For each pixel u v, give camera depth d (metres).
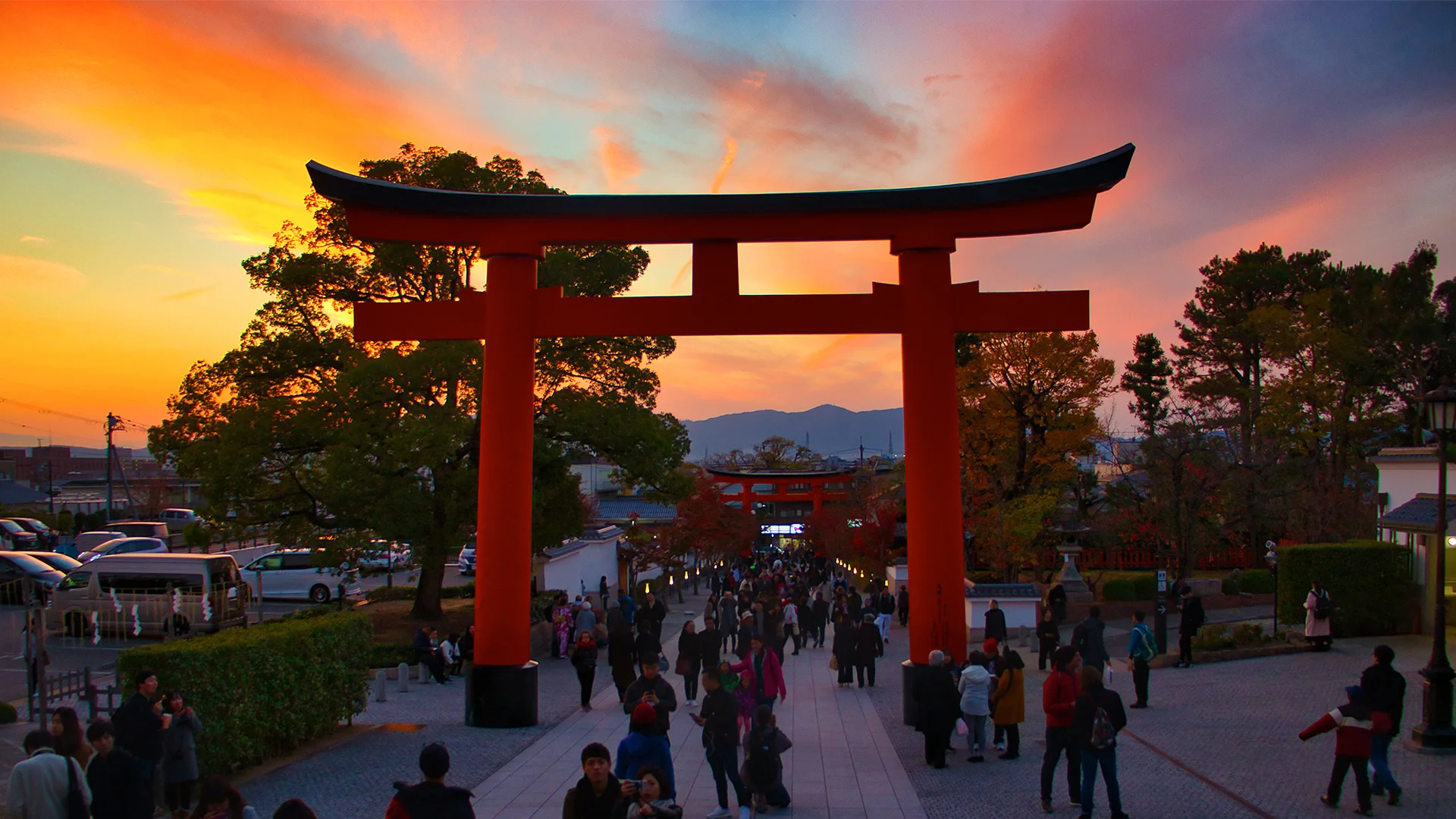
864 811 11.18
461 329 16.69
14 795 7.77
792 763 13.67
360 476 23.23
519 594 16.34
